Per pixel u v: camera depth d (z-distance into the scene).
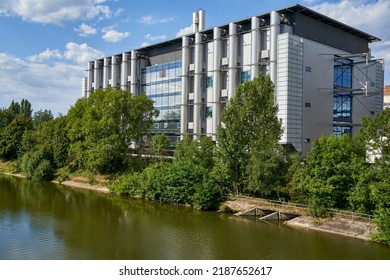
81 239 35.00
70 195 58.34
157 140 65.56
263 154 44.03
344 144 39.47
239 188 48.50
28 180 73.81
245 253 30.92
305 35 59.22
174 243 33.84
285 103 54.34
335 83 64.44
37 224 40.28
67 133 73.56
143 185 54.75
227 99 64.00
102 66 96.06
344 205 39.50
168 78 77.06
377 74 73.56
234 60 62.16
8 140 91.56
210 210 47.12
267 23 60.06
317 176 39.28
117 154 63.62
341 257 29.69
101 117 65.88
